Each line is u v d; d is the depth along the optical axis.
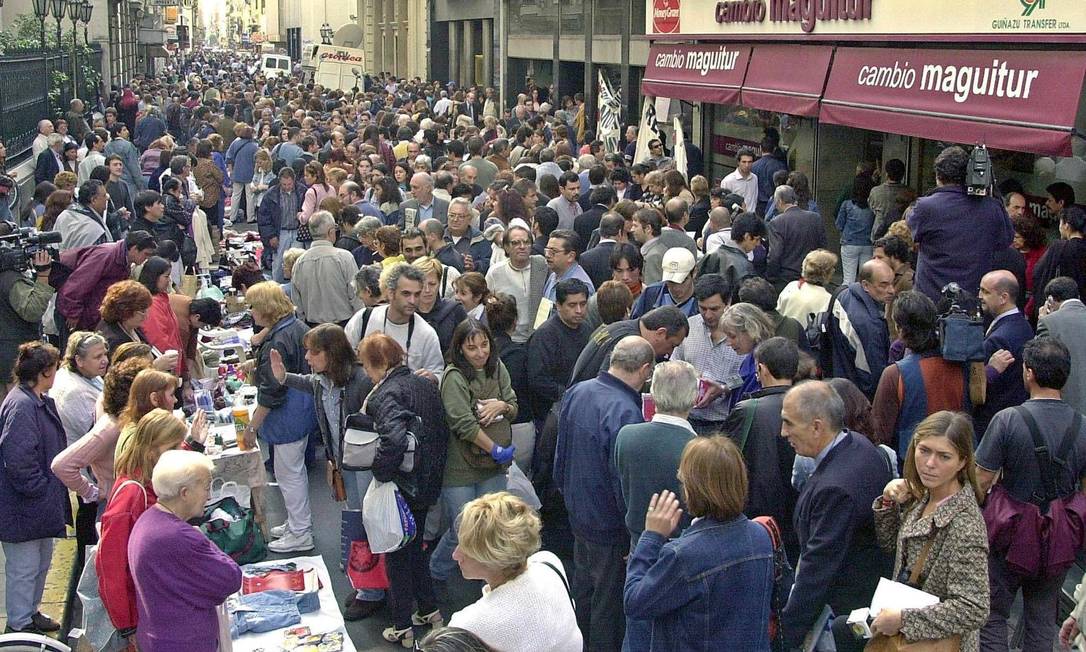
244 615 6.77
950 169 7.55
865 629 4.69
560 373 7.76
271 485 9.45
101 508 7.20
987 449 5.61
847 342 7.53
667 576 4.51
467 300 8.58
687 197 12.89
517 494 7.21
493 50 41.50
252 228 21.22
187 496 5.27
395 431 6.46
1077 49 9.57
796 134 17.31
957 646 4.68
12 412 6.70
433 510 7.71
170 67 80.75
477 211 11.93
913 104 11.66
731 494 4.51
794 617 5.12
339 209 12.55
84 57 32.88
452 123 25.00
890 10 12.33
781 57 15.06
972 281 7.59
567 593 4.66
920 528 4.78
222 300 12.27
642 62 24.67
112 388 6.76
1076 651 6.40
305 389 7.79
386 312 7.97
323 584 7.36
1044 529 5.55
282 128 22.16
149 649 5.25
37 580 7.06
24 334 9.33
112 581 5.50
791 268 10.71
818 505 5.08
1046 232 11.13
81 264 9.73
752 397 5.89
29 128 22.12
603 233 9.91
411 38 55.41
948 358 6.24
